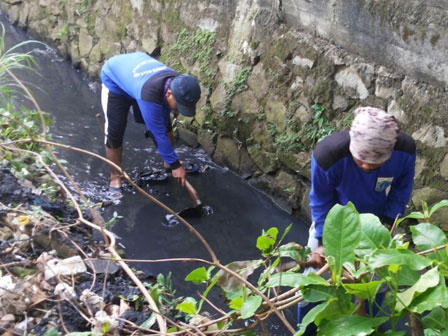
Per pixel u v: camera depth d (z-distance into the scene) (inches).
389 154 90.3
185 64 222.4
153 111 164.7
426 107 145.4
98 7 277.9
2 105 219.3
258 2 188.1
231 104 199.8
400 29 146.8
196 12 216.7
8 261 110.1
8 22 359.6
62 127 230.5
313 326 115.1
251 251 162.1
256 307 68.4
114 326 88.4
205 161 211.9
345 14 160.2
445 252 63.8
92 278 107.8
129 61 174.7
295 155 177.8
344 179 102.0
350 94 163.3
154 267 152.9
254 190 194.9
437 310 62.9
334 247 62.9
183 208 181.0
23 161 156.9
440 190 144.4
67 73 292.2
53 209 135.8
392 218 109.7
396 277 62.9
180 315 106.1
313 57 171.2
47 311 94.7
